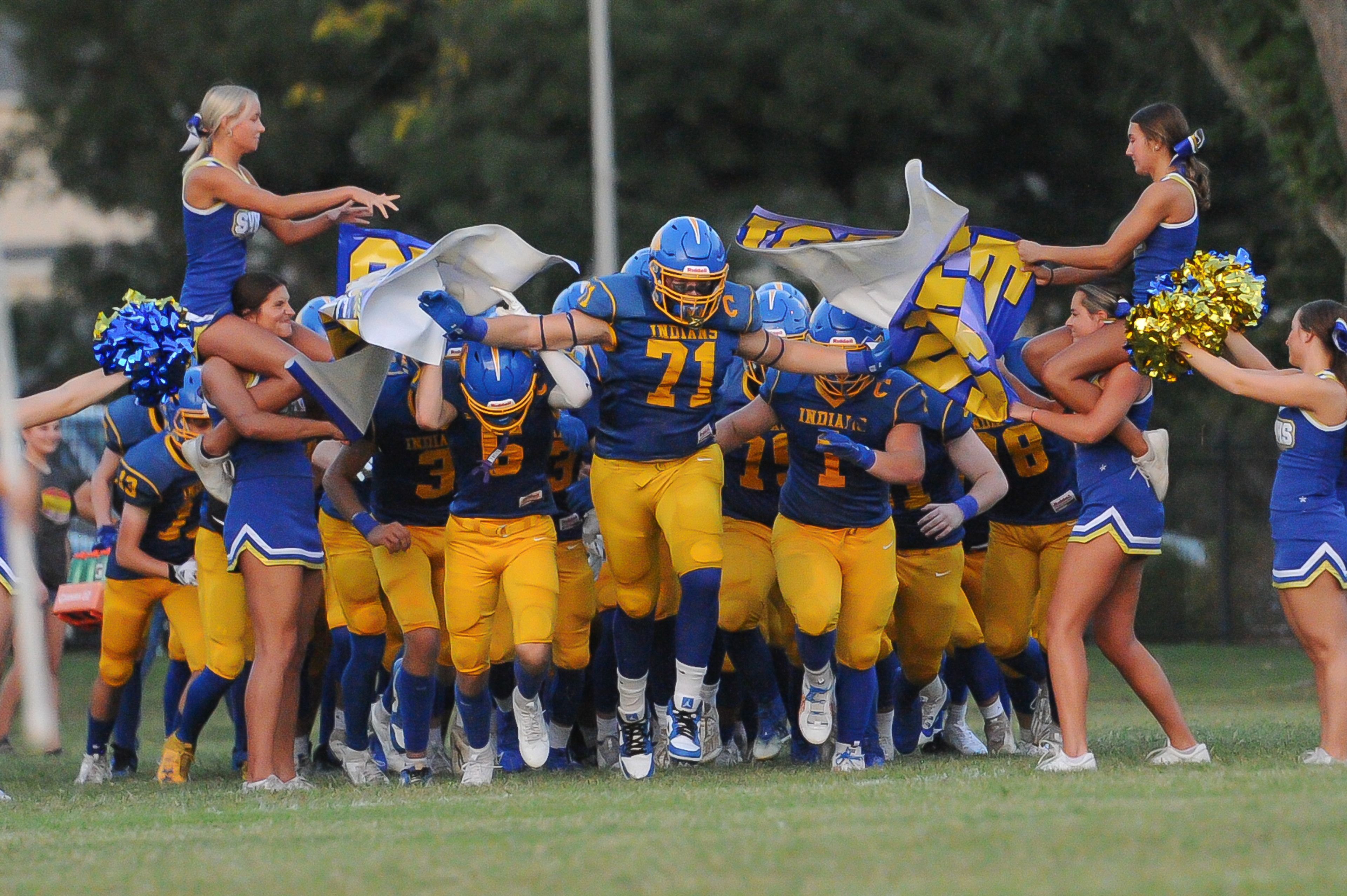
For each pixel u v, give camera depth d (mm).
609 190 68750
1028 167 83188
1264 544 73875
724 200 78000
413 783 28688
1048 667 28688
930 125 77938
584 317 27156
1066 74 78938
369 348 26734
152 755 40281
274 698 27453
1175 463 74875
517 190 76500
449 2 81125
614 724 32406
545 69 77438
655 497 27859
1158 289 25828
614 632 28547
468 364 26797
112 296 91875
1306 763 25047
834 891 15328
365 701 29375
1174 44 73562
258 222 28938
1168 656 66688
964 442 29219
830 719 28938
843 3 76250
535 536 27797
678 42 75375
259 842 20109
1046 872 15812
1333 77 51656
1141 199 27000
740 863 16906
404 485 29359
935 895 14938
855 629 28531
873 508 28625
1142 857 16344
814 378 28375
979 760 30609
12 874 18297
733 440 29172
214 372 27250
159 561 32312
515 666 28219
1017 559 31859
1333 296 71938
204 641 32656
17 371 93062
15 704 41594
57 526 41375
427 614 28328
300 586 27656
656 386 27516
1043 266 28906
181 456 32156
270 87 87625
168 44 86750
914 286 26719
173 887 16938
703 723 31344
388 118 82562
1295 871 15461
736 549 30734
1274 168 73000
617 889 15812
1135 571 26359
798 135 78250
